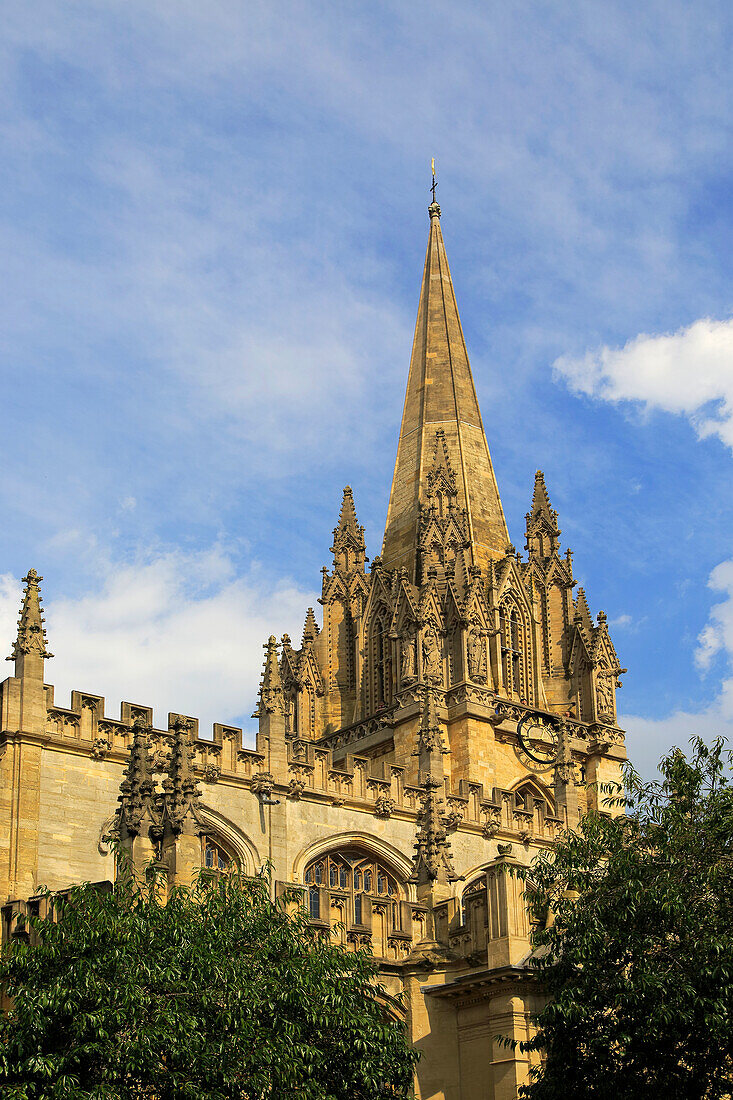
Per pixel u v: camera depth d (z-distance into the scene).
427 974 61.22
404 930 65.19
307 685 98.94
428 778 78.06
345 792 76.06
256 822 71.81
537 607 98.75
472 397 108.62
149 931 44.88
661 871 50.84
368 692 96.31
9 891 62.72
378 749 91.56
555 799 86.19
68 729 67.12
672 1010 46.19
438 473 99.00
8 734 65.06
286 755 74.38
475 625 91.56
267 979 46.12
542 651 97.94
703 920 49.22
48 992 42.00
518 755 90.44
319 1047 46.84
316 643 100.94
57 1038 42.59
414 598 91.88
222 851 70.69
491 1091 57.38
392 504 104.88
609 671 97.31
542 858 55.78
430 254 115.62
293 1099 43.62
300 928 49.94
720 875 50.06
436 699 88.56
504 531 103.38
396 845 76.69
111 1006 42.38
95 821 66.38
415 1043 59.69
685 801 52.97
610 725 95.69
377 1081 46.62
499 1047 56.78
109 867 65.94
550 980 51.19
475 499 103.12
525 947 58.50
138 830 54.44
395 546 102.25
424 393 107.69
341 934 63.94
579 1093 48.81
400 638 91.69
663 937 49.41
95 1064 42.34
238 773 72.00
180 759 55.72
